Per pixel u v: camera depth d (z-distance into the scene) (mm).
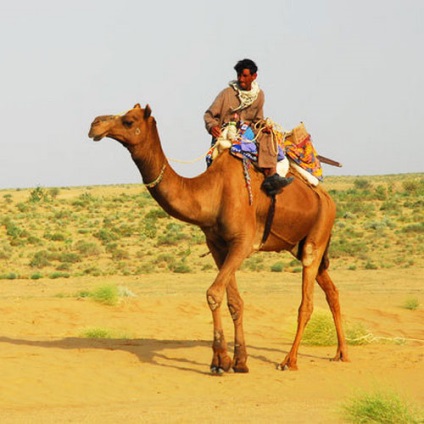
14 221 113188
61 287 58562
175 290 55344
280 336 30359
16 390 17016
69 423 13648
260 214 19578
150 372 19203
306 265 20812
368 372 20156
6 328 31719
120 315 36156
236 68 19750
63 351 21609
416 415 14039
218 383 18391
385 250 85625
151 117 18141
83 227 109500
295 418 14062
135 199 151750
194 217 18781
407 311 38281
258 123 19766
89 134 17797
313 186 21078
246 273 68875
